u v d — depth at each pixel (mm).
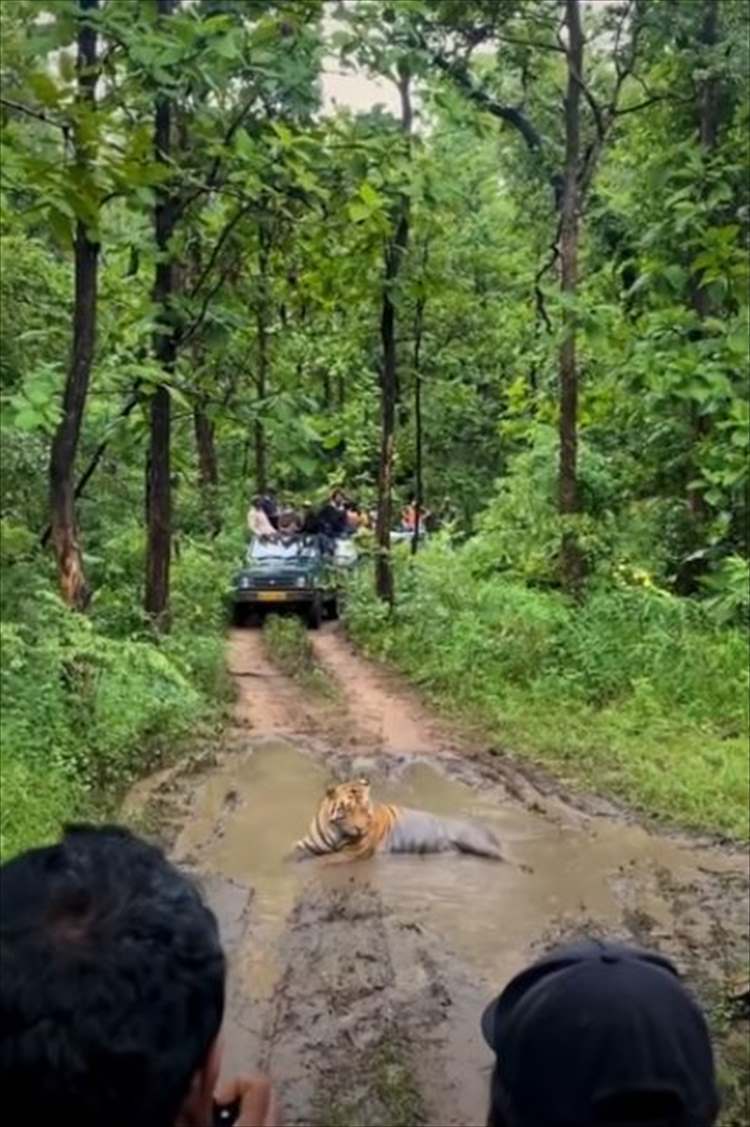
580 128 20172
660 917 8211
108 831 1571
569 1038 1590
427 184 18734
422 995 6719
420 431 27781
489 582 20375
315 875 9031
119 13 11500
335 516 27422
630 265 18641
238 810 10742
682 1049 1590
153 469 16250
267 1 14648
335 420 24969
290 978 6953
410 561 23359
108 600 16750
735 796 11102
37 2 9297
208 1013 1441
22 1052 1377
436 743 13492
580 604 17766
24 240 16453
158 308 15438
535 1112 1585
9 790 9469
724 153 17219
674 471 20016
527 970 1728
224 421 17016
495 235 31984
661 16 18406
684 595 19281
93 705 11906
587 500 20562
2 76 7453
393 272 21391
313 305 22766
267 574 23594
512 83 22047
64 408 12797
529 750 12961
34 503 16375
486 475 34719
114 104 11789
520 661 16156
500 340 31359
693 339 16375
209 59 12133
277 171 14867
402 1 17469
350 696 16250
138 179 5652
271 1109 1885
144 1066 1393
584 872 9156
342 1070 5852
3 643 11086
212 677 16219
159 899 1464
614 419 20453
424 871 9133
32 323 16578
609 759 12375
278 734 13883
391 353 22391
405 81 19500
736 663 14688
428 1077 5797
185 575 22391
